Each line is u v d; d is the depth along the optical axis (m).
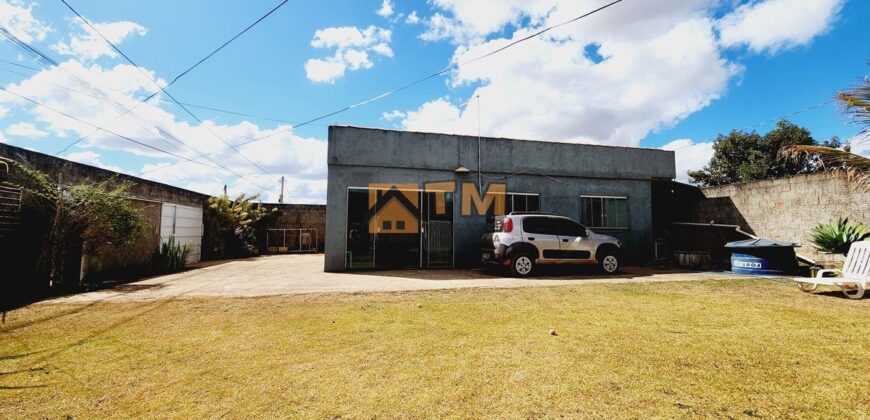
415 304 5.82
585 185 12.43
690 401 2.61
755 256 9.29
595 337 4.10
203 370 3.22
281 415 2.46
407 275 9.34
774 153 20.36
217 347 3.80
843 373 3.08
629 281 8.15
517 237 9.14
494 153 11.67
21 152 6.72
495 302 5.97
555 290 6.98
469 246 11.22
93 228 7.48
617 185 12.73
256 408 2.56
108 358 3.49
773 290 6.98
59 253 7.19
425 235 10.96
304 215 19.69
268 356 3.55
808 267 9.52
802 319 4.83
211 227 15.03
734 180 21.94
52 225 7.06
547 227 9.44
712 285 7.55
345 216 10.26
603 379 2.99
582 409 2.51
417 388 2.85
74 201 7.24
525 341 3.97
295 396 2.73
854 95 5.91
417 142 11.00
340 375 3.11
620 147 12.88
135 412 2.51
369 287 7.34
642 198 12.95
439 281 8.21
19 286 6.65
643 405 2.56
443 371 3.17
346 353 3.63
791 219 11.03
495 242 9.25
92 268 8.25
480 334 4.24
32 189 6.81
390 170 10.73
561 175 12.22
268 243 19.00
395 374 3.12
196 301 5.97
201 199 14.39
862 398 2.64
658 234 14.06
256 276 9.17
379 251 10.60
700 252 10.90
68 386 2.90
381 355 3.57
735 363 3.32
